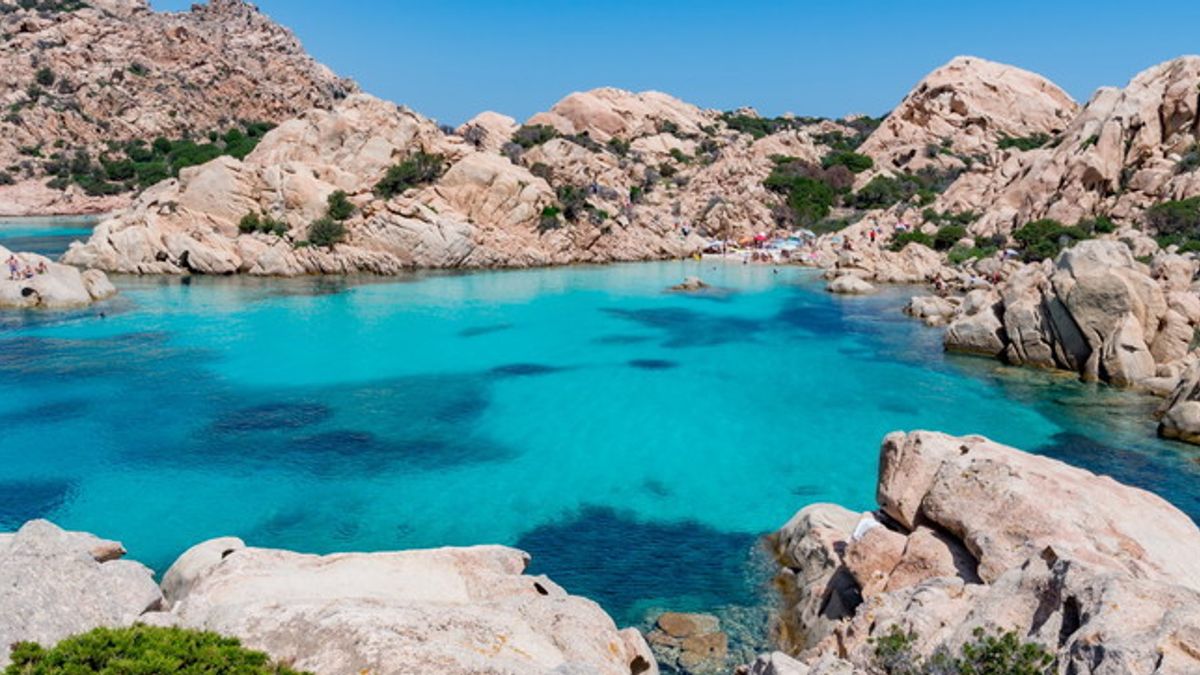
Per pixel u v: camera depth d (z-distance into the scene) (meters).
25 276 56.94
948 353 47.56
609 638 14.06
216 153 137.62
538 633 13.36
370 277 74.25
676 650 18.06
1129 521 16.86
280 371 41.69
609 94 150.38
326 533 24.05
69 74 154.25
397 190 82.81
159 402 36.03
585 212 90.38
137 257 71.81
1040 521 16.52
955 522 17.59
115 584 12.32
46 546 12.37
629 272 81.31
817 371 43.31
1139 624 10.17
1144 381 38.66
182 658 9.41
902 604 14.59
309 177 78.38
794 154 128.12
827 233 100.81
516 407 36.59
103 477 27.75
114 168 137.25
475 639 12.16
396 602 13.57
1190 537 17.02
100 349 45.00
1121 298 39.78
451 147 89.25
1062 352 42.69
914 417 35.41
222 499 26.22
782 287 72.50
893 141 131.75
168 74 168.25
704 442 32.38
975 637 11.64
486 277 76.19
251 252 73.50
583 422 34.62
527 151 104.56
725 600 20.41
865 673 11.72
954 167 117.38
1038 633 11.31
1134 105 81.94
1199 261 53.62
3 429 32.12
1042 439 32.28
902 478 19.80
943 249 84.44
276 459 29.67
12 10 169.38
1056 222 75.94
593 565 22.28
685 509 26.11
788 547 22.55
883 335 52.53
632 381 41.19
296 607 12.20
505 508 25.98
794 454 31.06
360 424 33.81
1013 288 46.22
